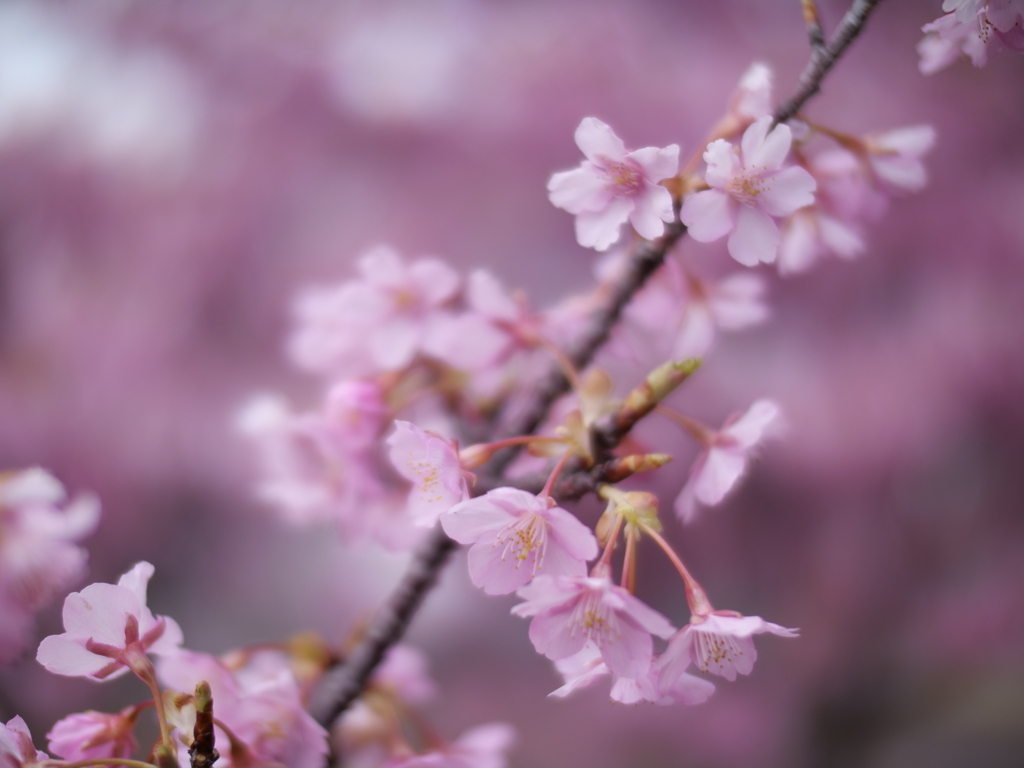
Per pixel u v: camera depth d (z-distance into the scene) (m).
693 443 1.61
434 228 1.72
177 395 1.74
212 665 0.71
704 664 0.68
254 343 1.77
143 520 1.81
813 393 1.74
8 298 1.82
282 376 1.75
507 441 0.70
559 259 1.74
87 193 1.82
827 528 1.84
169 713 0.68
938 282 1.76
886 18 1.82
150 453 1.75
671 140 1.67
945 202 1.72
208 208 1.77
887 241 1.71
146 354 1.75
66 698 1.45
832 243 0.76
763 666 2.08
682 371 0.69
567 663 0.69
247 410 0.81
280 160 1.76
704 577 1.90
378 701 0.78
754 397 1.71
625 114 1.68
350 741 0.81
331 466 0.81
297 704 0.71
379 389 0.78
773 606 1.97
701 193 0.69
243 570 2.00
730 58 1.76
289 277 1.73
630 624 0.66
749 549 1.87
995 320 1.75
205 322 1.76
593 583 0.66
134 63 1.89
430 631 2.01
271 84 1.82
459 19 1.82
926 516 1.87
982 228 1.71
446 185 1.74
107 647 0.68
